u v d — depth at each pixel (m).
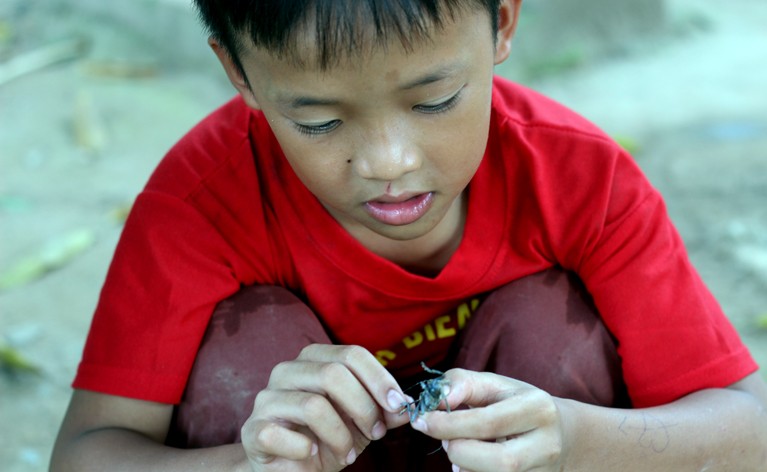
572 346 0.78
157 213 0.79
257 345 0.78
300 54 0.62
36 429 1.11
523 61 2.24
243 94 0.73
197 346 0.78
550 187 0.79
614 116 1.98
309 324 0.79
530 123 0.81
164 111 2.03
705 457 0.75
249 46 0.65
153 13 2.34
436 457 0.83
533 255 0.80
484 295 0.83
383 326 0.82
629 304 0.78
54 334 1.28
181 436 0.78
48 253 1.47
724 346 0.78
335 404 0.70
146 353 0.76
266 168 0.80
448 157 0.67
